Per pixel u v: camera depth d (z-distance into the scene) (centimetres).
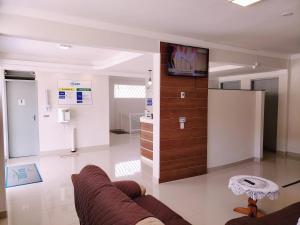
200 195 342
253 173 446
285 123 574
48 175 431
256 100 534
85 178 191
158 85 381
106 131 686
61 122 605
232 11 286
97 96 666
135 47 349
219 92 464
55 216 279
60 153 610
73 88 625
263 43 440
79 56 541
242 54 477
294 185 383
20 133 576
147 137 504
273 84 627
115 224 123
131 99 1080
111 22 323
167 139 393
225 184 387
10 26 265
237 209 291
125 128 1041
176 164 406
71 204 311
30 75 574
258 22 326
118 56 529
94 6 270
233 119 493
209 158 457
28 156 581
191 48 400
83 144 650
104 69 644
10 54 505
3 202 277
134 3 262
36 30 279
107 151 635
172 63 381
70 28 299
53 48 453
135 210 129
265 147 647
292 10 283
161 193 349
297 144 557
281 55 540
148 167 484
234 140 498
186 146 416
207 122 444
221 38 405
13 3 260
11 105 562
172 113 395
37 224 261
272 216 194
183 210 295
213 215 282
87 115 651
